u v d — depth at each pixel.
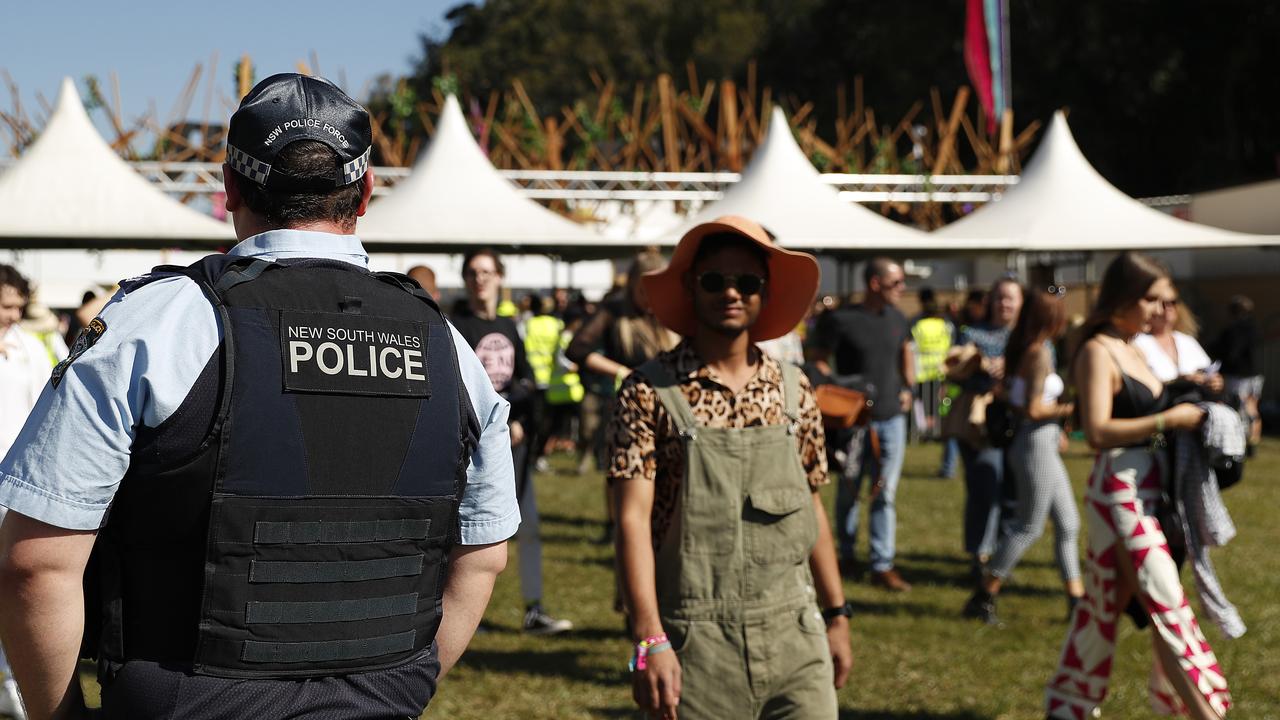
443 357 1.86
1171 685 4.01
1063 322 6.15
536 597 6.21
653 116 23.02
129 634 1.65
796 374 2.96
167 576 1.64
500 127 22.47
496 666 5.60
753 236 2.82
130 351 1.61
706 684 2.75
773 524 2.81
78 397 1.59
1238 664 5.62
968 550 7.20
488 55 53.81
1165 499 4.00
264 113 1.80
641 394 2.83
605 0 51.16
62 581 1.58
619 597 5.92
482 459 1.93
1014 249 14.31
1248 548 8.47
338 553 1.70
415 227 12.45
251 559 1.64
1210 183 34.72
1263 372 18.95
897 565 8.03
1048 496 6.29
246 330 1.68
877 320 7.21
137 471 1.62
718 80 47.72
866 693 5.20
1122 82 33.62
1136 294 4.06
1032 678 5.40
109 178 12.41
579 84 50.62
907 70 37.12
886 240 13.66
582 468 12.69
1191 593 7.08
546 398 12.73
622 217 18.48
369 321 1.79
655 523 2.86
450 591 1.94
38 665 1.62
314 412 1.69
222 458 1.63
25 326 6.70
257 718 1.64
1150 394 4.04
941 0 36.28
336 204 1.84
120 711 1.63
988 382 7.00
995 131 21.59
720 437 2.80
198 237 12.21
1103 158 35.44
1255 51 33.31
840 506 7.48
